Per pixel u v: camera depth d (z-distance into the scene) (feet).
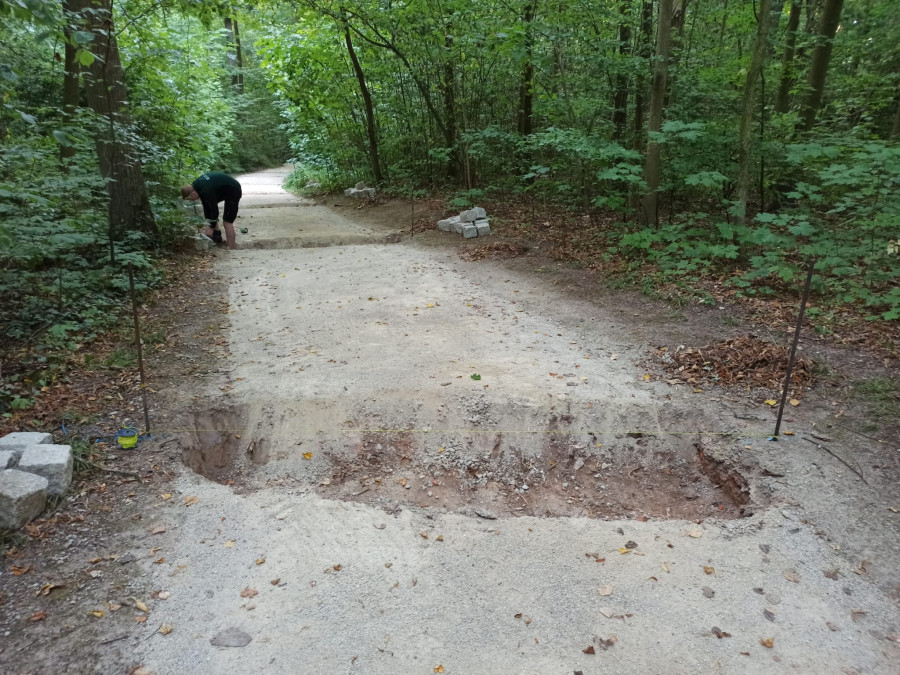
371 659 8.40
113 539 10.61
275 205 52.03
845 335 18.48
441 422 15.16
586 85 33.63
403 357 18.31
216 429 14.97
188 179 42.75
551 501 13.48
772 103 36.04
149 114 34.71
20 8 12.00
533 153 40.65
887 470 12.23
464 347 19.15
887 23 37.63
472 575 10.09
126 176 28.19
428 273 28.48
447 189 48.75
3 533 10.34
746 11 31.68
